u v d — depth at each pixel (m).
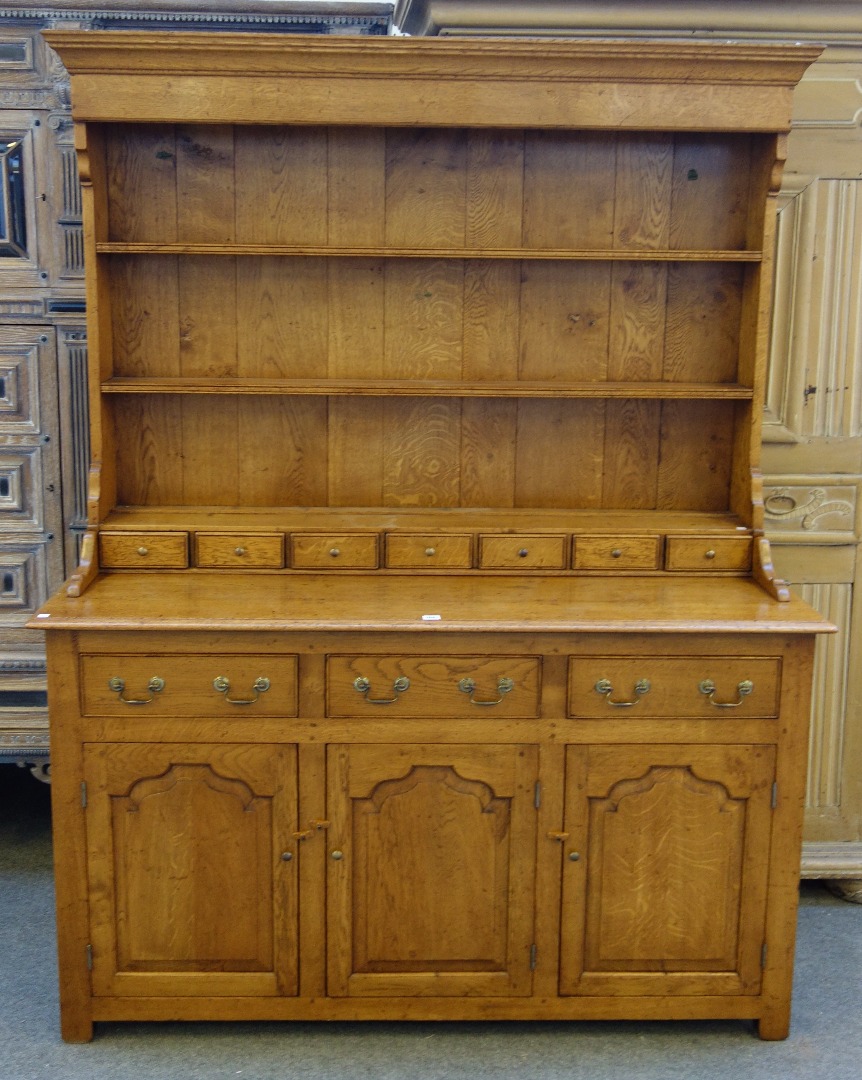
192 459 3.10
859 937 3.21
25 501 3.47
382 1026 2.82
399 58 2.68
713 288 3.07
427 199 3.01
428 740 2.63
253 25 3.36
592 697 2.62
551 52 2.68
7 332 3.38
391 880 2.68
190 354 3.05
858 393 3.22
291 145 2.97
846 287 3.18
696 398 2.98
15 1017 2.81
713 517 3.09
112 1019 2.71
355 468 3.12
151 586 2.82
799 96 3.09
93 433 2.89
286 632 2.57
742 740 2.65
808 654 2.62
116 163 2.96
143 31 2.64
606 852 2.68
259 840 2.66
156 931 2.68
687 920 2.71
